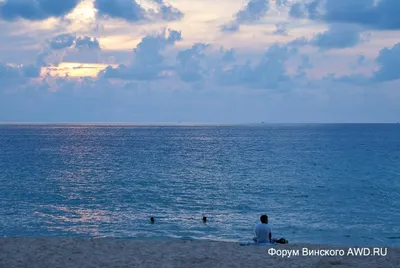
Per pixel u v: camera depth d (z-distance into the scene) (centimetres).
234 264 1222
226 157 7169
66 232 2133
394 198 3244
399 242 1962
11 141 12675
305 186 3884
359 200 3139
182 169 5359
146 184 4006
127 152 8381
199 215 2567
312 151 8550
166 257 1300
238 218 2480
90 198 3209
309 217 2522
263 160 6612
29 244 1456
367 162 6241
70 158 6944
